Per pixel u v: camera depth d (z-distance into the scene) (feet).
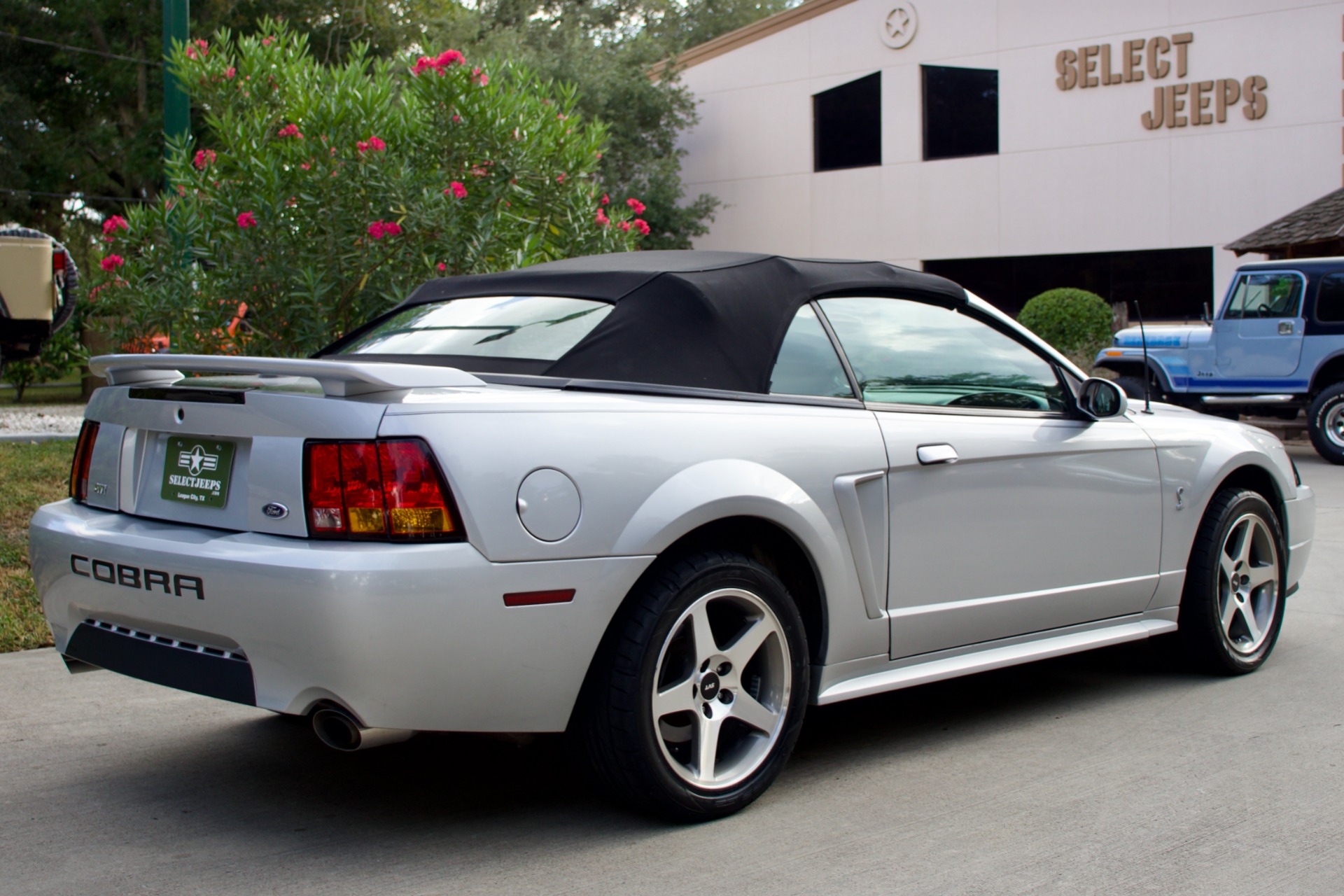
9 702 13.89
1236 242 61.98
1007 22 75.61
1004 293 77.82
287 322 24.22
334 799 10.84
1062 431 13.23
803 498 10.61
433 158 25.40
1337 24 66.49
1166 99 71.00
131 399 10.55
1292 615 18.80
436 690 8.76
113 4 74.08
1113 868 9.25
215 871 9.20
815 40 82.58
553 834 9.93
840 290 12.03
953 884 8.94
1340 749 12.24
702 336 10.90
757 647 10.38
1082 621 13.53
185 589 9.26
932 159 79.05
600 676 9.59
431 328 12.27
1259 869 9.25
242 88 25.14
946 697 14.43
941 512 11.86
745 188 86.17
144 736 12.74
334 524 8.80
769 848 9.63
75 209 80.07
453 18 82.84
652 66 87.25
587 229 26.71
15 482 24.72
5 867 9.28
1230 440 15.15
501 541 8.86
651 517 9.53
